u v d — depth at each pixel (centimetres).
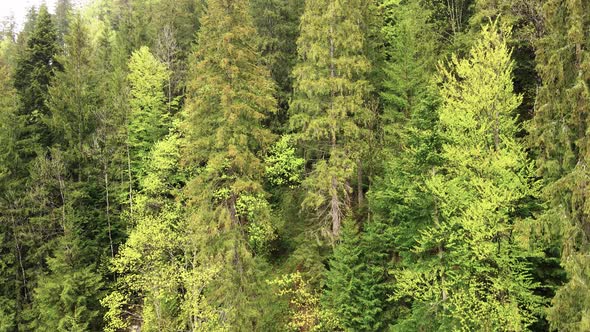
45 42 3409
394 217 1883
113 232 2948
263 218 2108
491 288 1459
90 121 3078
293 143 2634
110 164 2997
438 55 2519
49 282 2511
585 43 1020
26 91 3181
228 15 1897
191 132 2033
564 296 1070
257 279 2075
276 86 2814
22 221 2788
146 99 3147
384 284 1894
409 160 1730
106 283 2753
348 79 2262
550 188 1089
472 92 1561
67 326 2466
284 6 2973
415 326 1709
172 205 2577
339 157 2281
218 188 1998
